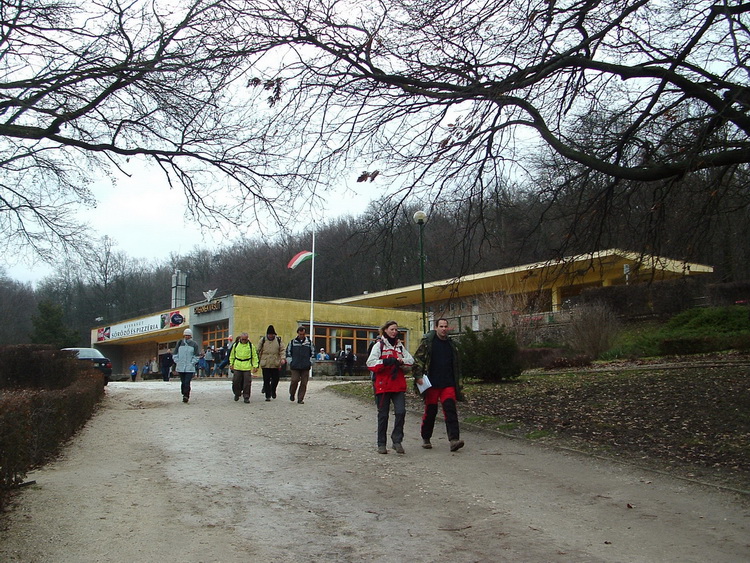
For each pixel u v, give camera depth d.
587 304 27.95
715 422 9.28
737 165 9.55
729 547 5.03
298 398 15.07
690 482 6.91
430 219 11.16
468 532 5.43
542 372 19.06
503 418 11.01
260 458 8.50
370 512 6.03
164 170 10.61
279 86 9.14
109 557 4.70
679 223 10.78
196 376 36.81
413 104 9.48
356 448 9.27
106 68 9.16
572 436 9.39
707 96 8.63
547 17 8.43
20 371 14.00
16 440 5.96
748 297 26.97
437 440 9.84
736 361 16.17
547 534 5.38
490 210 11.25
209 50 9.08
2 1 8.77
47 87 9.20
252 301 37.84
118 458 8.38
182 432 10.64
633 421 9.90
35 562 4.54
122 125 10.08
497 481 7.25
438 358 9.16
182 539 5.15
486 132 9.85
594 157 9.69
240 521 5.69
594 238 10.76
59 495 6.31
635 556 4.83
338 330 40.91
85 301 74.56
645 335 23.88
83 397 11.12
